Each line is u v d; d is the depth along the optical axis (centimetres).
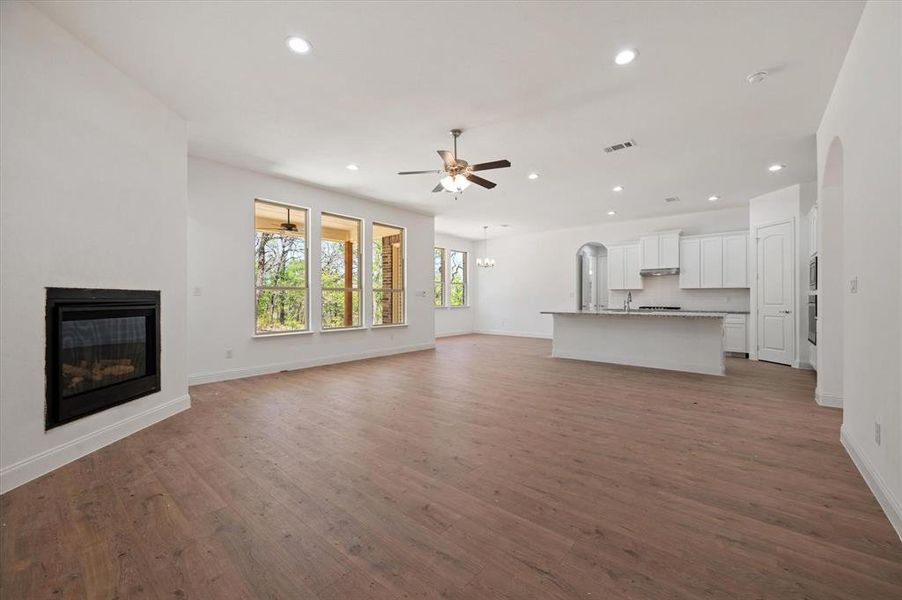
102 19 241
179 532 178
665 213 789
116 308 293
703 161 487
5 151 218
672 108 353
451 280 1109
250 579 148
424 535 175
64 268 252
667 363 579
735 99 335
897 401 179
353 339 666
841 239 375
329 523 185
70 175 257
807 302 570
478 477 231
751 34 253
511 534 175
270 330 580
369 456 262
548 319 1020
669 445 280
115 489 218
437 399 408
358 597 139
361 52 274
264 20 242
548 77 304
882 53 199
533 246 1048
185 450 273
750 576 147
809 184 569
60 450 247
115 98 292
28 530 180
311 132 407
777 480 225
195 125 389
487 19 240
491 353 750
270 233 610
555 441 288
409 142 432
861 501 201
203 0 226
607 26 246
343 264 684
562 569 152
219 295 499
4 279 218
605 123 383
